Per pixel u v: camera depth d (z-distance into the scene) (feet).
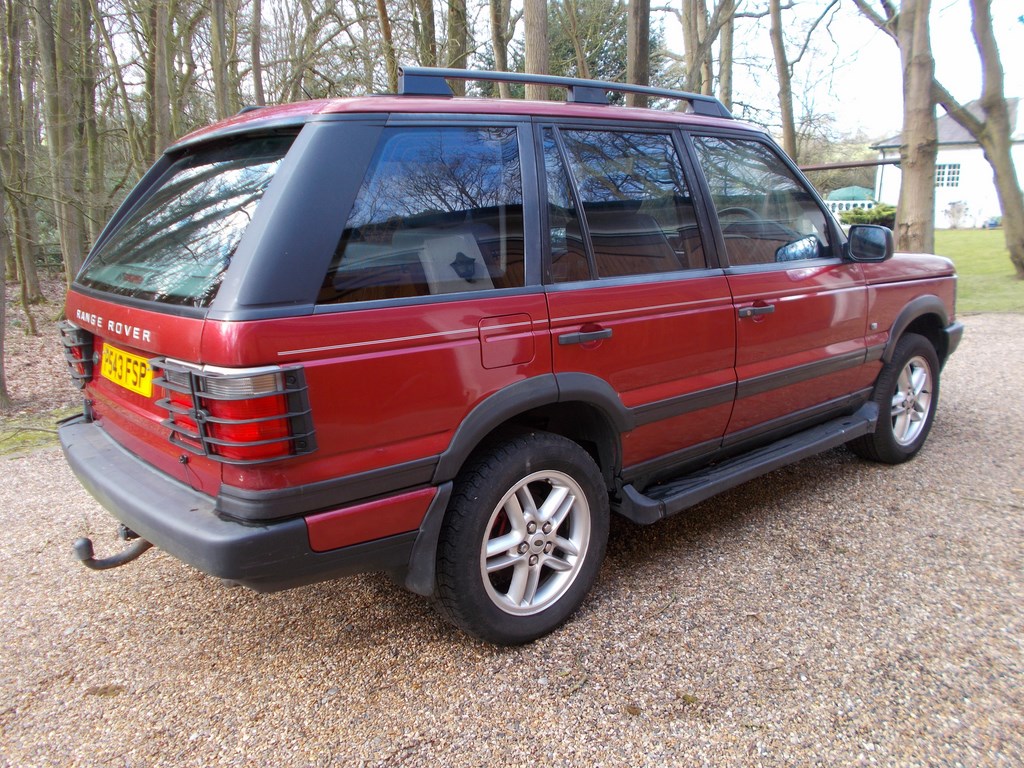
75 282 9.87
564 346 8.52
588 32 45.75
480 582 8.11
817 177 118.73
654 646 8.57
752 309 10.69
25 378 27.30
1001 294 38.63
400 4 36.32
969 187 123.24
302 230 6.75
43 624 9.54
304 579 7.07
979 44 41.42
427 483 7.61
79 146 39.27
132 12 37.40
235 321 6.29
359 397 6.93
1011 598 9.31
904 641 8.45
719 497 13.14
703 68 45.06
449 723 7.38
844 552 10.74
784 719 7.22
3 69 37.55
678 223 10.14
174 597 10.19
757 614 9.16
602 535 9.36
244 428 6.34
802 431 12.74
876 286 12.98
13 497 14.19
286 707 7.73
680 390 9.93
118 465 8.38
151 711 7.74
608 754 6.86
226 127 8.49
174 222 8.20
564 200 8.92
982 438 15.76
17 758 7.08
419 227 7.64
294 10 47.67
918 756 6.66
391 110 7.64
